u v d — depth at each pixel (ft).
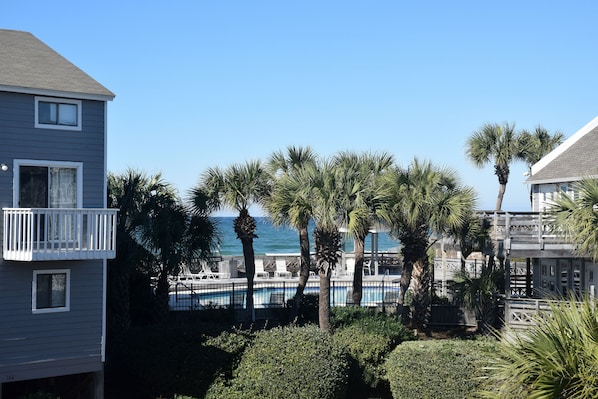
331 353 73.10
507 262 86.22
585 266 90.43
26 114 67.92
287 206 84.79
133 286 93.40
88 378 72.90
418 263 94.89
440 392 68.08
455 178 93.25
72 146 70.03
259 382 70.95
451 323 101.30
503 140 127.75
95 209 68.39
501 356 37.17
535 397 33.65
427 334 95.71
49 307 69.41
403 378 71.00
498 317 93.25
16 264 67.82
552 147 128.67
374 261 146.41
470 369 67.62
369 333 80.23
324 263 84.02
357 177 85.87
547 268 101.35
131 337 78.59
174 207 90.38
